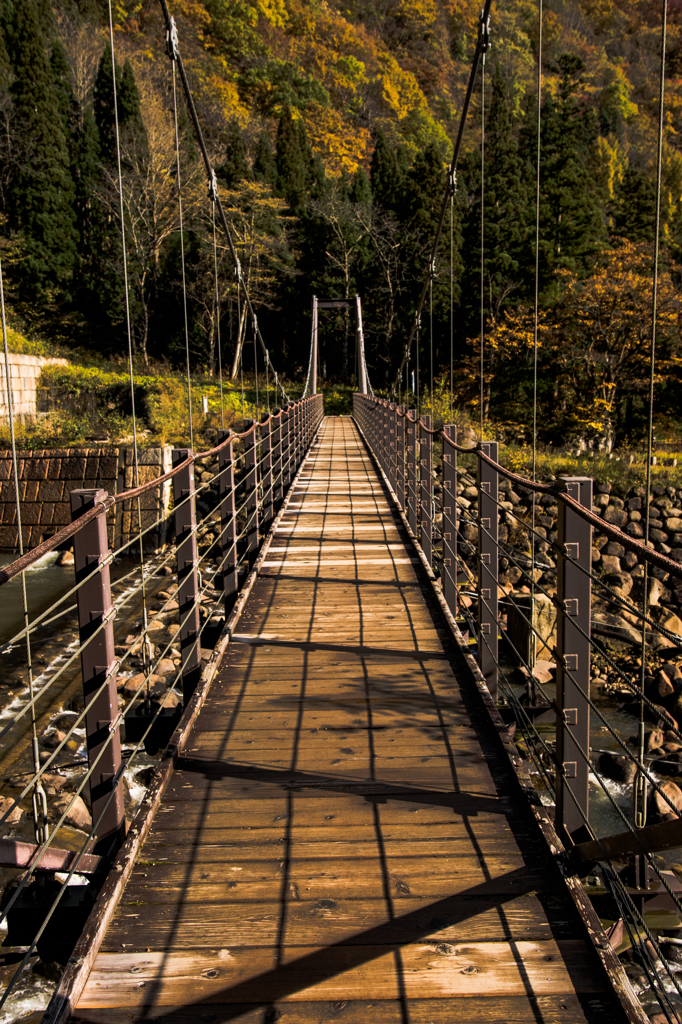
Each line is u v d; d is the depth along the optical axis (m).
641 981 3.35
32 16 29.59
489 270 26.02
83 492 2.24
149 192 28.77
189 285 31.41
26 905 2.22
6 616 10.02
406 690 3.35
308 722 3.05
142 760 5.47
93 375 23.86
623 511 14.10
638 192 28.78
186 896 1.98
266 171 36.78
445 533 4.64
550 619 7.93
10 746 6.01
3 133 29.81
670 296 20.02
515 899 1.96
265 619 4.39
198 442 18.58
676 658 8.80
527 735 3.16
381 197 36.31
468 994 1.64
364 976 1.69
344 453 14.31
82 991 1.66
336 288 35.25
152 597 10.46
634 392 22.69
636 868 2.87
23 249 30.14
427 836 2.25
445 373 27.70
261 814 2.38
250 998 1.64
